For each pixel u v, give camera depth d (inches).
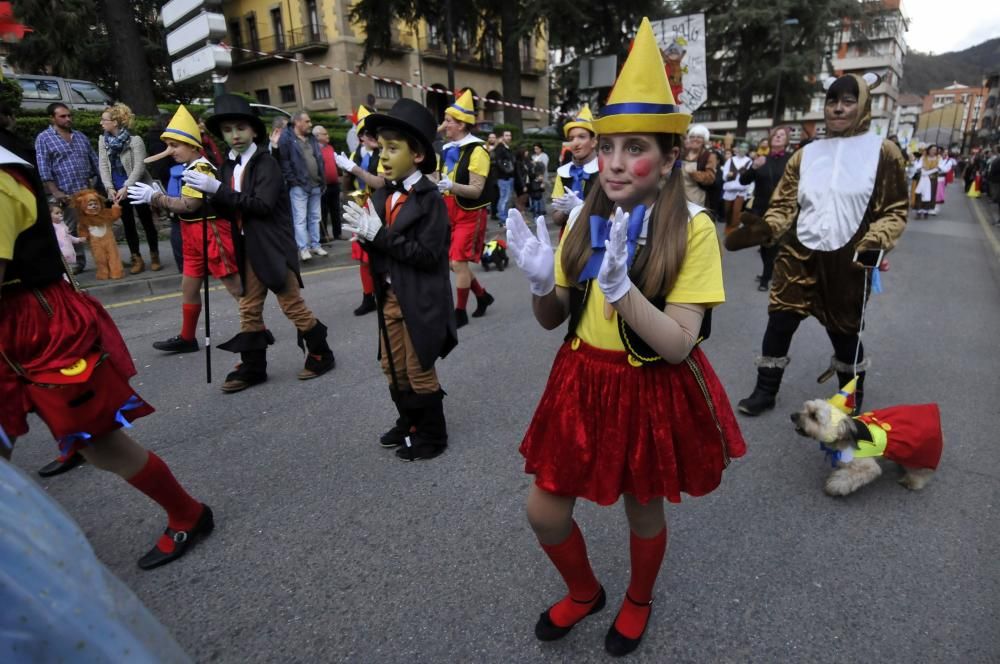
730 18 1343.5
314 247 343.9
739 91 1481.3
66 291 78.4
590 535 100.5
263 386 165.0
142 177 284.7
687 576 90.8
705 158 247.0
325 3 1088.2
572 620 77.9
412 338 115.7
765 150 400.2
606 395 64.6
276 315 237.6
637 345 62.0
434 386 124.0
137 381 169.2
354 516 106.4
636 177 58.7
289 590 88.7
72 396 77.2
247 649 78.2
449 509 108.3
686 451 64.7
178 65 277.6
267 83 1219.2
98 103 528.7
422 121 114.3
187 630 81.3
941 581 89.5
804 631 80.3
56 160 277.0
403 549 97.6
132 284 267.3
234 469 122.2
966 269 334.3
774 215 135.8
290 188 320.5
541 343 200.1
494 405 152.1
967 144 3053.6
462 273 213.5
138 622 34.6
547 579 90.7
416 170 118.4
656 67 56.7
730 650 77.4
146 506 110.3
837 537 100.0
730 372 173.0
